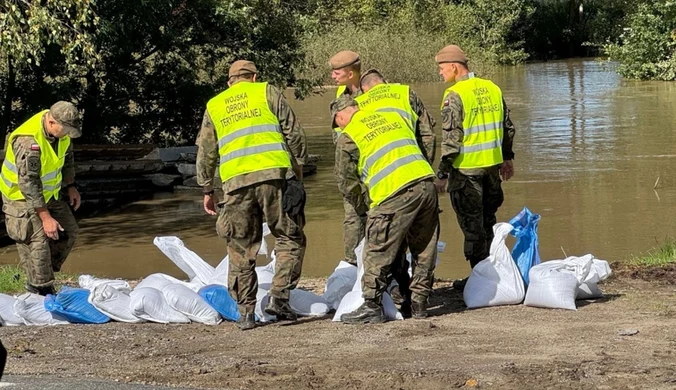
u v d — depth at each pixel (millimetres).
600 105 30703
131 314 8055
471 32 52625
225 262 8766
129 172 19281
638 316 7512
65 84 20906
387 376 5992
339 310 7801
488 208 8766
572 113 28719
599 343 6719
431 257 7672
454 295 8852
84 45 17062
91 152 19641
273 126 7566
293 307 8164
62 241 8867
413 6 48469
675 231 13445
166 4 20047
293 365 6367
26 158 8188
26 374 6309
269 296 7898
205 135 7672
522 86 39031
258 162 7477
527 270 8297
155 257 13531
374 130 7500
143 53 22109
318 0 42188
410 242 7711
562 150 21641
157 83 22719
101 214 17359
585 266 8023
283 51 23406
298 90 23953
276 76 22984
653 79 39500
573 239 13195
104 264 13133
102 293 8039
